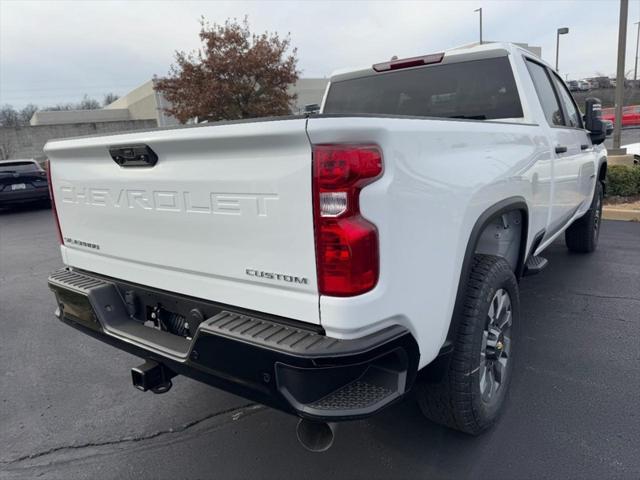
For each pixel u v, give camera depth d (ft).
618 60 36.91
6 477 8.50
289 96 62.49
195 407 10.43
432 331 6.98
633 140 70.90
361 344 5.86
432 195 6.70
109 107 201.16
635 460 8.06
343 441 8.91
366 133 5.75
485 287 8.03
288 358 5.82
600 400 9.71
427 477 7.95
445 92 12.74
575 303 14.70
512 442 8.63
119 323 8.54
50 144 9.23
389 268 6.07
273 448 8.93
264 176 6.14
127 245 8.35
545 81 13.64
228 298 7.02
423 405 8.35
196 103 58.54
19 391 11.44
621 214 26.35
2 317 16.43
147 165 7.48
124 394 11.12
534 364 11.18
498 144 8.99
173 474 8.41
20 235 32.40
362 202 5.76
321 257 5.87
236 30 58.85
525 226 10.39
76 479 8.41
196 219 7.05
